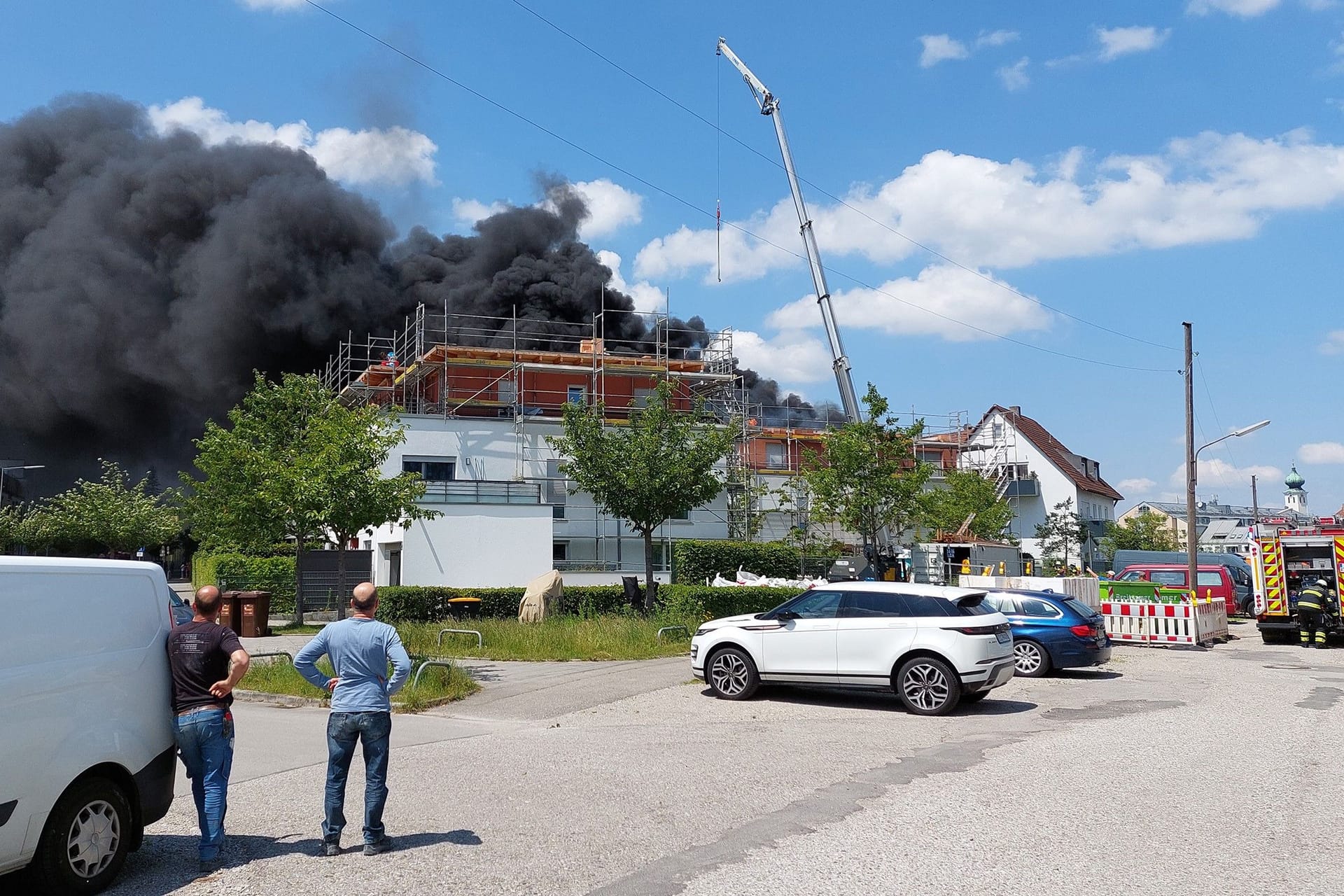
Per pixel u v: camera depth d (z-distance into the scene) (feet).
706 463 84.69
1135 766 27.35
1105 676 52.80
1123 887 16.98
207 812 18.90
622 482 82.64
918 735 33.73
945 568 108.06
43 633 17.35
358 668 19.81
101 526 156.25
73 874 17.22
